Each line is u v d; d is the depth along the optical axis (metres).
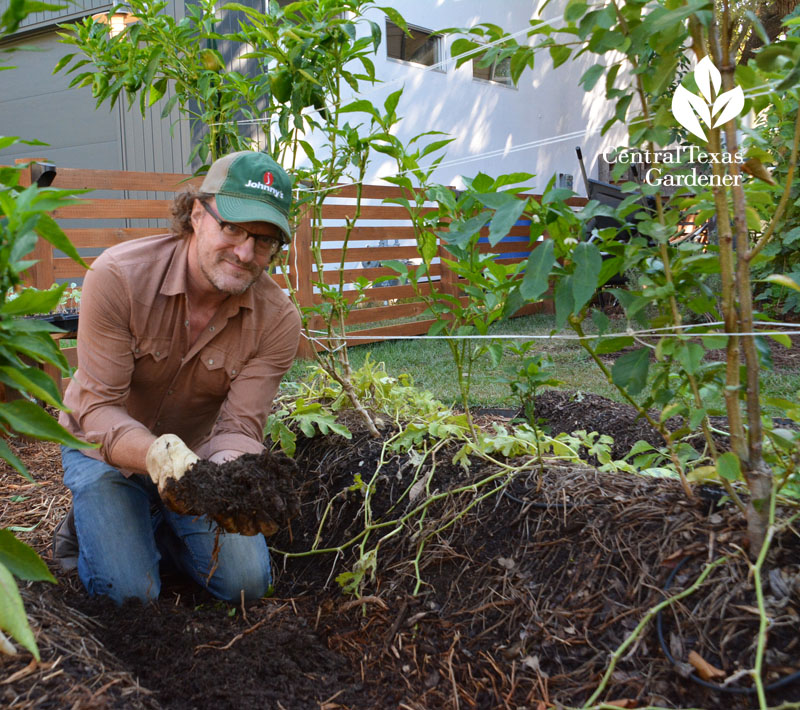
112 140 8.13
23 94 8.69
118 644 1.84
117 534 2.12
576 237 1.68
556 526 2.04
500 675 1.77
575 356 5.94
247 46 6.63
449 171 9.12
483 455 2.41
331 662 1.92
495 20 9.68
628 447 3.46
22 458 3.60
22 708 1.29
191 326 2.18
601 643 1.70
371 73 2.66
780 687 1.42
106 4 7.64
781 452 1.80
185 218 2.11
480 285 2.26
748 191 1.67
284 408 3.06
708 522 1.80
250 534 1.82
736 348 1.55
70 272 4.62
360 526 2.48
